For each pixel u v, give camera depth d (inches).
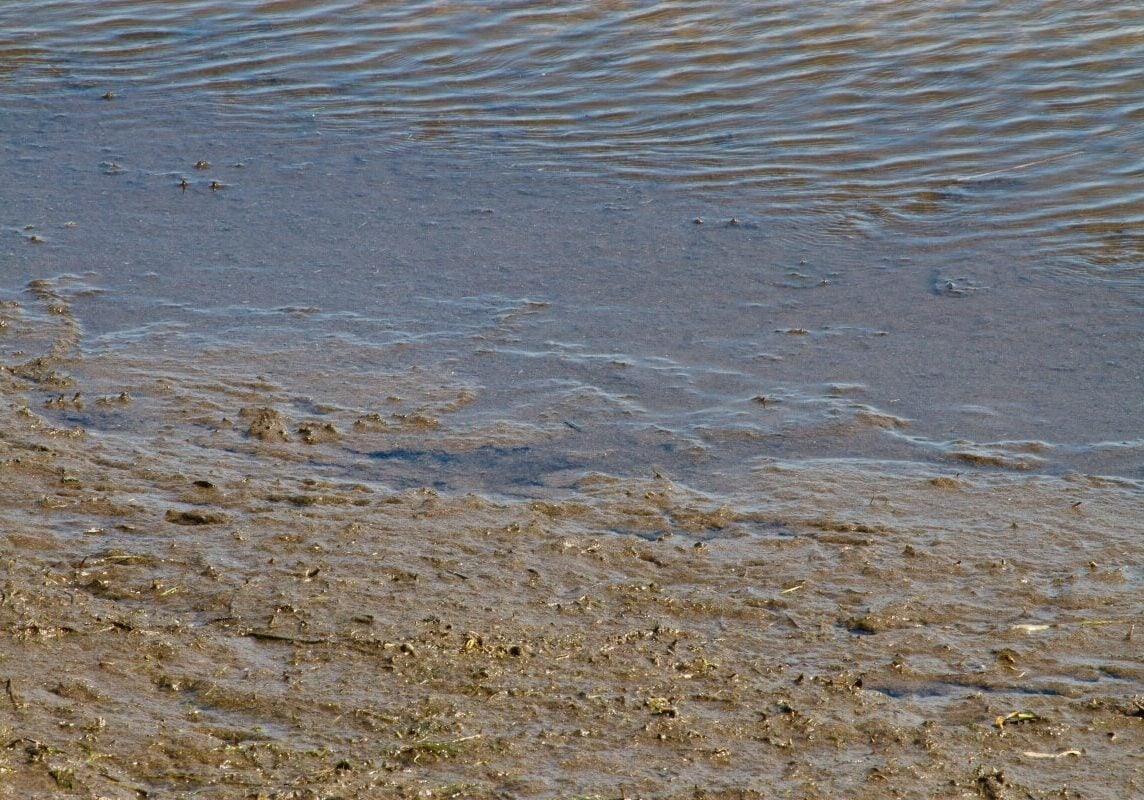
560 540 797.9
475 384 1024.2
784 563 781.9
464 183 1416.1
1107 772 607.2
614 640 698.2
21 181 1413.6
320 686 646.5
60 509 818.8
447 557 776.9
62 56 1756.9
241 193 1391.5
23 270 1213.7
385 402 992.2
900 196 1371.8
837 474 895.1
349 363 1053.2
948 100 1569.9
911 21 1759.4
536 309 1152.2
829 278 1209.4
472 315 1141.1
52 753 573.0
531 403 996.6
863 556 786.8
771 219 1327.5
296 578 746.2
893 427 963.3
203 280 1202.0
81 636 676.7
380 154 1487.5
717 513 840.3
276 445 923.4
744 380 1035.3
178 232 1300.4
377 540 793.6
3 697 613.9
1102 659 691.4
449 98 1631.4
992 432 956.6
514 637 695.7
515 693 647.1
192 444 919.0
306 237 1294.3
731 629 716.0
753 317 1141.7
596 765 598.2
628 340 1100.5
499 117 1578.5
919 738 625.3
